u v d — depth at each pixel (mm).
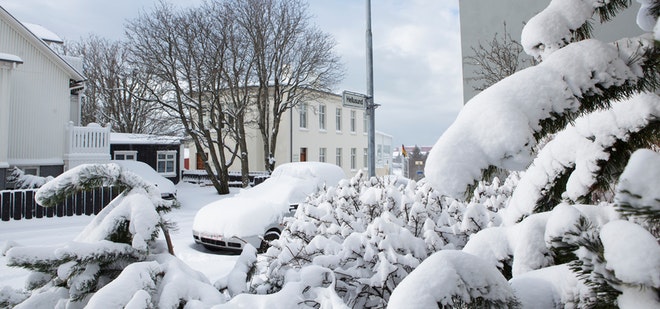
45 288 2258
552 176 1389
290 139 26922
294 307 1922
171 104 19078
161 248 2438
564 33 1128
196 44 18328
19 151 15812
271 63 20297
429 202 3412
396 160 45062
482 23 9234
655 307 841
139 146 23016
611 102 1128
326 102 31109
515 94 1010
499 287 1147
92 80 35656
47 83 16578
